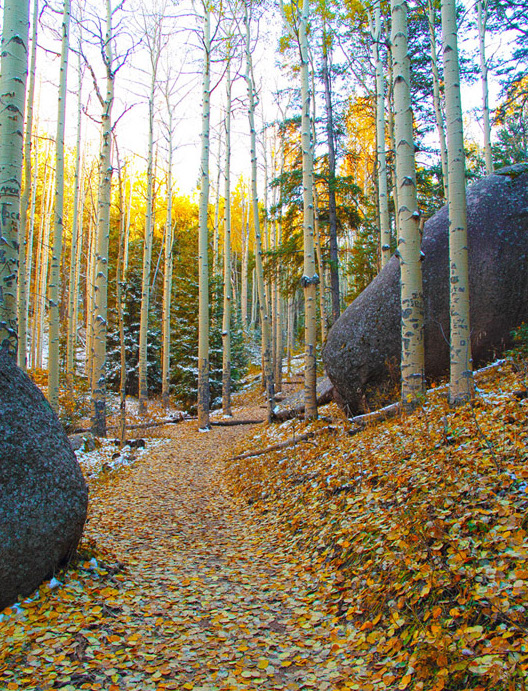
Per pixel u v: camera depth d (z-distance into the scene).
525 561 2.63
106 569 3.97
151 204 17.89
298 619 3.32
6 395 3.47
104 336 11.38
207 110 14.20
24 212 12.21
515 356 6.59
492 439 4.31
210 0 13.30
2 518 3.12
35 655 2.73
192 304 20.78
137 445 11.30
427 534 3.29
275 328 21.72
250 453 9.28
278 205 15.26
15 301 4.66
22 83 4.81
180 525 5.89
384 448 5.70
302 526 5.04
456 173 5.78
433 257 8.08
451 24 5.75
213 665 2.78
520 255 7.50
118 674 2.64
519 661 2.08
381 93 12.48
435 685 2.22
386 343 8.23
